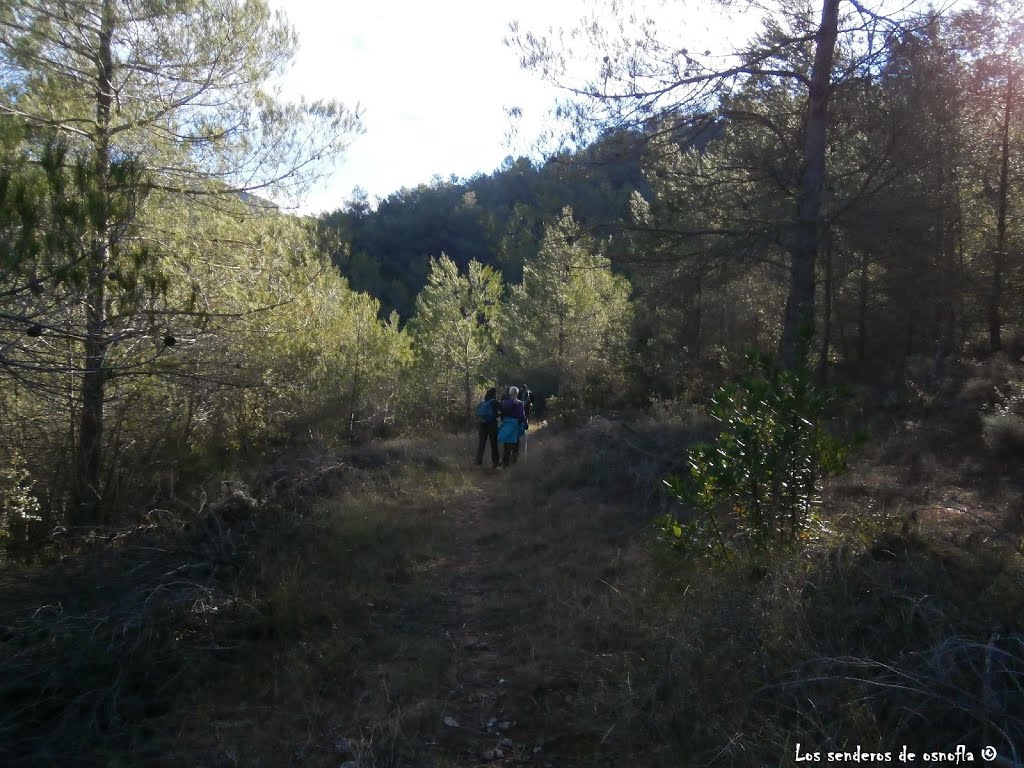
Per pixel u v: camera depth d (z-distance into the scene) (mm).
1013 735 3443
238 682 4902
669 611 5324
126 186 6723
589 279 24094
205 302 9523
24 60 8938
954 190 11477
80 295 6297
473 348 25062
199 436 11688
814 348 10578
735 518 6551
